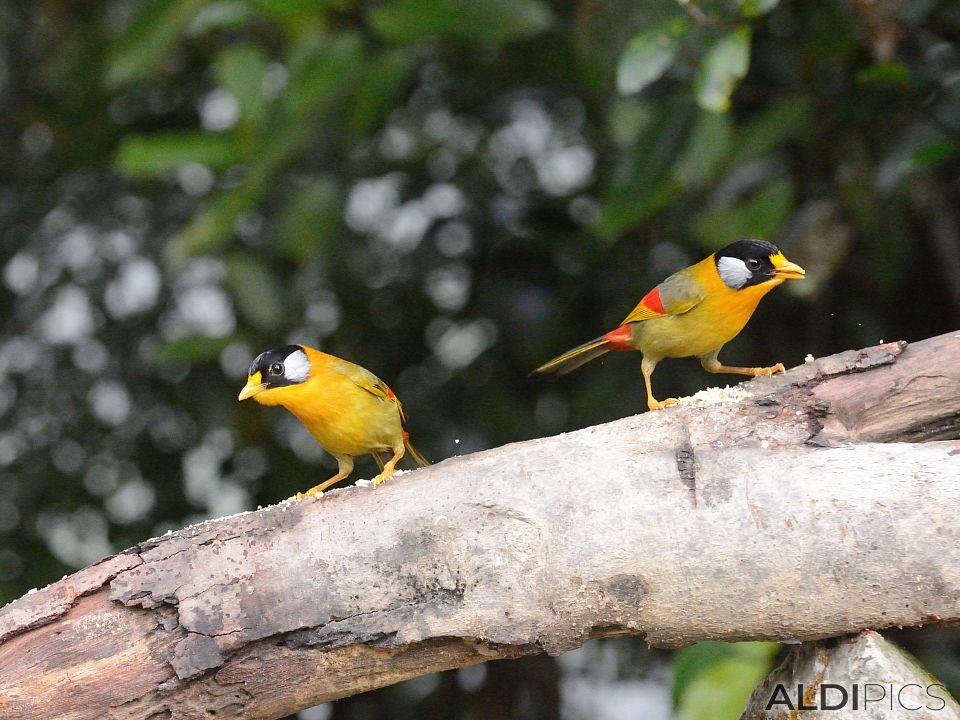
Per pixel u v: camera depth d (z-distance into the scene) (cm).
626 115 1080
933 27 1080
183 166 1159
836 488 657
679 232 1210
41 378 1338
